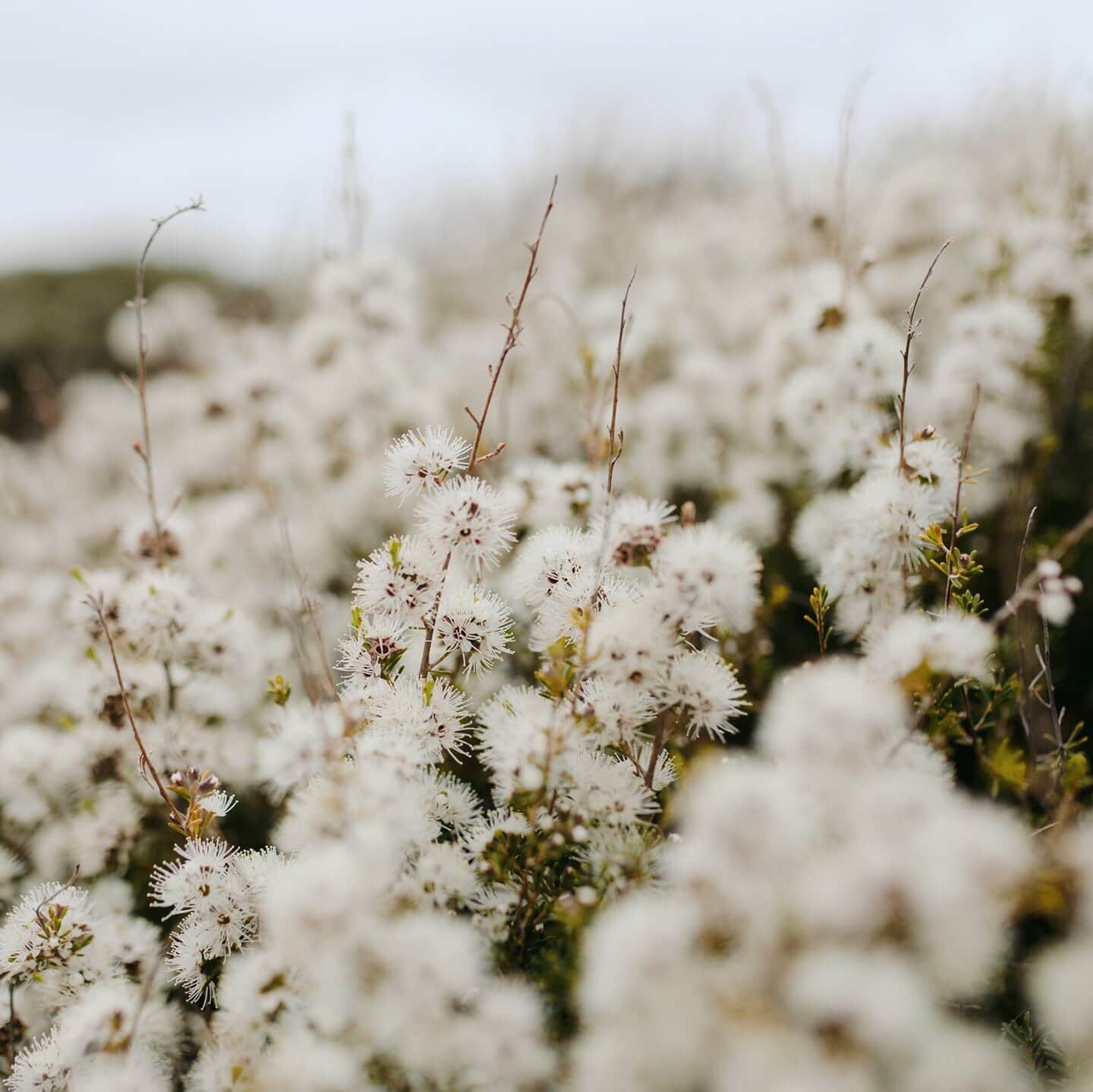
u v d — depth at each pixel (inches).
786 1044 12.0
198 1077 14.5
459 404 29.5
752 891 12.3
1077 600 18.3
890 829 12.3
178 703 18.1
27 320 55.2
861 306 20.1
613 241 41.7
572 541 15.1
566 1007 13.9
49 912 15.0
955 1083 12.0
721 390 24.2
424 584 15.1
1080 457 20.1
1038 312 20.4
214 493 30.8
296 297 36.9
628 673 14.2
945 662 13.8
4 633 21.7
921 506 15.7
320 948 12.9
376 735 14.6
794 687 13.2
